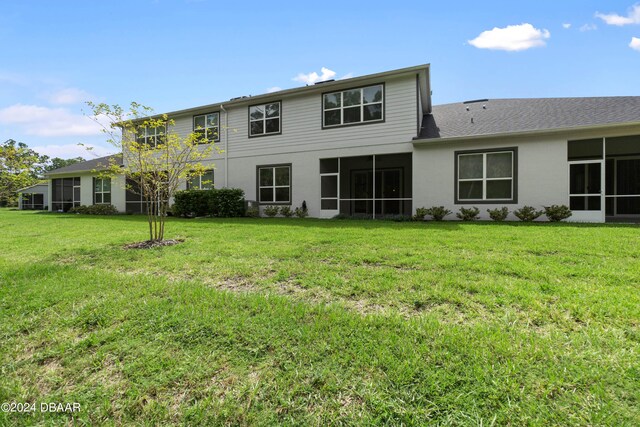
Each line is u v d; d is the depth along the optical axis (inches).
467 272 148.4
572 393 65.6
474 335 88.5
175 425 65.6
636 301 108.2
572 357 77.1
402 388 70.2
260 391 72.7
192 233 302.5
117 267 179.6
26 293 133.3
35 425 68.1
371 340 88.4
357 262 174.2
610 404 62.3
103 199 747.4
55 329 104.9
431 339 87.6
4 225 411.2
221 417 66.6
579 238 228.7
